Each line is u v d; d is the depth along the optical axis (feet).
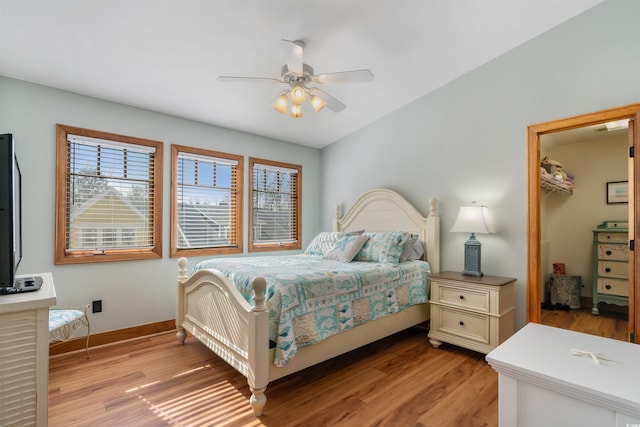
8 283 4.22
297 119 12.30
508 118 9.30
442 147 10.87
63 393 6.86
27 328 4.04
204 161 12.00
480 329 8.52
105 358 8.66
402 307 9.29
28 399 4.04
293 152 14.71
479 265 9.39
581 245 14.01
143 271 10.35
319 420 5.95
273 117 11.87
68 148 9.24
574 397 3.62
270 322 6.39
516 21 8.04
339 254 10.41
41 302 4.08
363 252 10.51
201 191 11.93
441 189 10.90
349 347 7.83
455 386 7.20
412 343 9.92
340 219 14.17
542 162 12.82
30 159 8.56
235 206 12.78
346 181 14.34
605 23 7.67
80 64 8.00
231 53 8.01
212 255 11.94
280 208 14.37
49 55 7.57
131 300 10.11
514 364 4.06
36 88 8.70
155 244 10.62
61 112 9.04
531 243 8.79
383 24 7.59
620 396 3.30
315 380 7.51
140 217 10.48
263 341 6.04
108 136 9.78
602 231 12.58
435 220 10.65
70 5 6.15
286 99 8.05
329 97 8.24
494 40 8.72
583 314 12.48
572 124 8.12
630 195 7.43
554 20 8.18
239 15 6.76
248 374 6.22
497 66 9.52
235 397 6.75
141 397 6.72
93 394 6.82
